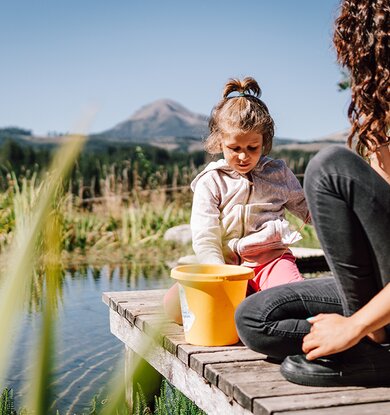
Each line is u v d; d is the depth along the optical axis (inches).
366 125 70.6
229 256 113.1
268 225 112.0
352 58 71.2
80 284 259.9
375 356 70.9
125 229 397.4
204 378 82.9
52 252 19.7
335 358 71.1
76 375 136.3
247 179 113.6
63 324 185.6
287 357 76.0
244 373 77.4
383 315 64.1
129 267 313.9
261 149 111.0
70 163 18.6
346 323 67.1
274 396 68.0
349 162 66.6
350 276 67.7
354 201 65.6
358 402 66.1
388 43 67.6
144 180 530.3
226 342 91.8
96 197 485.1
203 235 109.2
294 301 78.1
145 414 101.4
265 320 78.2
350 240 66.5
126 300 130.6
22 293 19.1
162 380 116.7
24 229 19.4
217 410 79.1
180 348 91.1
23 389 115.4
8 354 23.2
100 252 362.3
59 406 115.6
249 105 107.5
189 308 92.3
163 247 382.0
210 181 112.8
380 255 65.7
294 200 118.4
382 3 67.7
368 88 70.1
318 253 258.7
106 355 153.2
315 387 71.2
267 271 110.5
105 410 25.9
